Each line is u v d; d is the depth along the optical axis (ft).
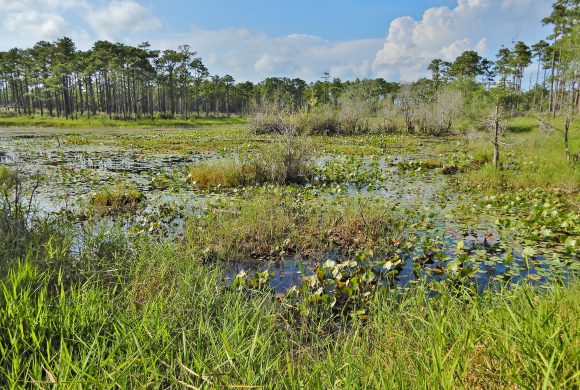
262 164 39.01
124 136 94.07
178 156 58.39
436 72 198.70
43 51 188.03
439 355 6.91
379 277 15.98
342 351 9.18
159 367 8.39
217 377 6.73
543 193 30.22
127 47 174.09
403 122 115.03
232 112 294.25
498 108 40.93
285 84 247.70
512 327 7.77
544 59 145.89
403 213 25.98
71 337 9.02
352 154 62.44
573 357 6.07
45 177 38.65
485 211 26.21
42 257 13.69
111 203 28.04
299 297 13.99
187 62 202.28
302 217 23.67
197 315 11.16
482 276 15.72
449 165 45.62
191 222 22.39
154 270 14.40
